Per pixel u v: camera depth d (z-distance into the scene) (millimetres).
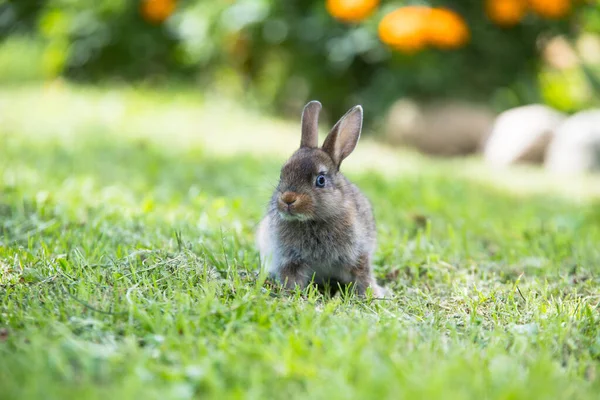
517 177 15930
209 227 9445
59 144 14922
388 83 19234
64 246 8094
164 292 6492
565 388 4918
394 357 5215
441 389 4492
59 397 4398
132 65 22953
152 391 4492
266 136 17703
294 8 20156
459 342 5809
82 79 22969
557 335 5984
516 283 7496
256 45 21375
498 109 19469
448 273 8172
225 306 6117
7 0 22531
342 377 4703
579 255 9211
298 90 22062
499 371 5012
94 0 22062
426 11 17969
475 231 10531
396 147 19125
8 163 12773
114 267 7113
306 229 7734
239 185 12758
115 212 9797
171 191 12047
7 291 6430
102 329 5629
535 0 18562
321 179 7727
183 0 21594
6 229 8984
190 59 22531
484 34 18984
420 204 11969
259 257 8297
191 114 19703
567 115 21094
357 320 6188
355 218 7848
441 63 18734
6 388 4496
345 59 18938
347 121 8359
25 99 19844
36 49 24438
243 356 5105
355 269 7863
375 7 18703
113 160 14086
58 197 10562
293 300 6688
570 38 19891
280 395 4629
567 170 17469
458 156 19016
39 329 5520
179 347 5297
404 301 7230
